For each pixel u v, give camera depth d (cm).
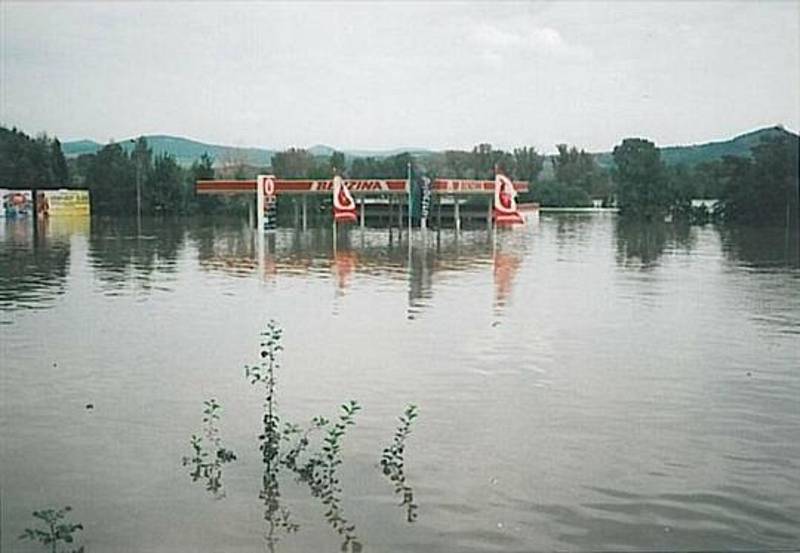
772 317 1034
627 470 479
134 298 1166
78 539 383
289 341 852
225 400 616
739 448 517
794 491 449
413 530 401
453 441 528
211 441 523
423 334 899
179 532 395
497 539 393
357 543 388
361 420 571
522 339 873
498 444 523
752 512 423
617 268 1689
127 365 727
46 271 1504
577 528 405
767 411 598
